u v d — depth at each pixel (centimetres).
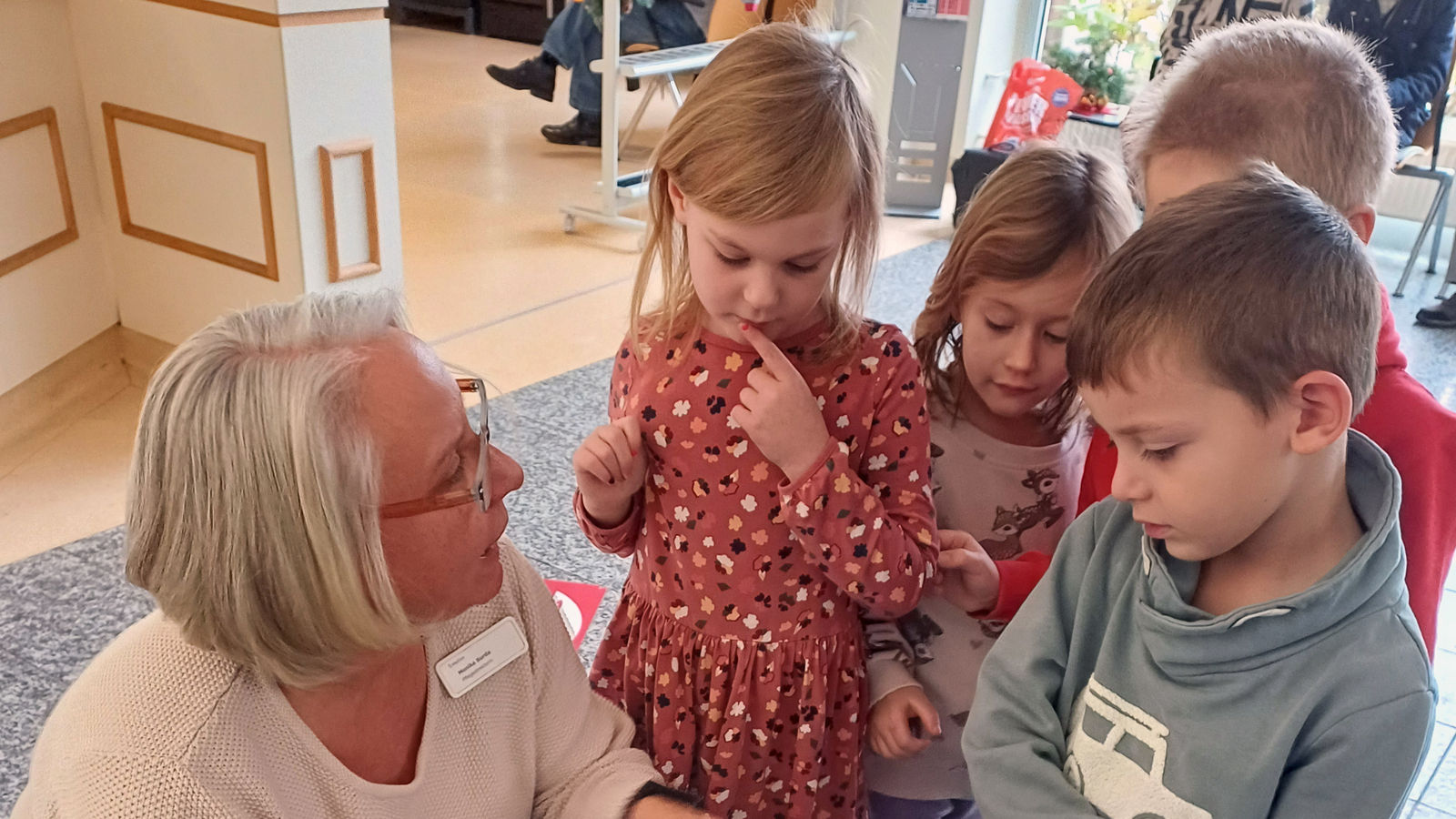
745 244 95
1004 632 99
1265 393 71
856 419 108
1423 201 402
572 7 539
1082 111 500
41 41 276
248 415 77
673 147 99
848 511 101
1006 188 110
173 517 79
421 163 530
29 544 231
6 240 269
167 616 82
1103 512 95
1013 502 123
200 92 271
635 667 122
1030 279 108
